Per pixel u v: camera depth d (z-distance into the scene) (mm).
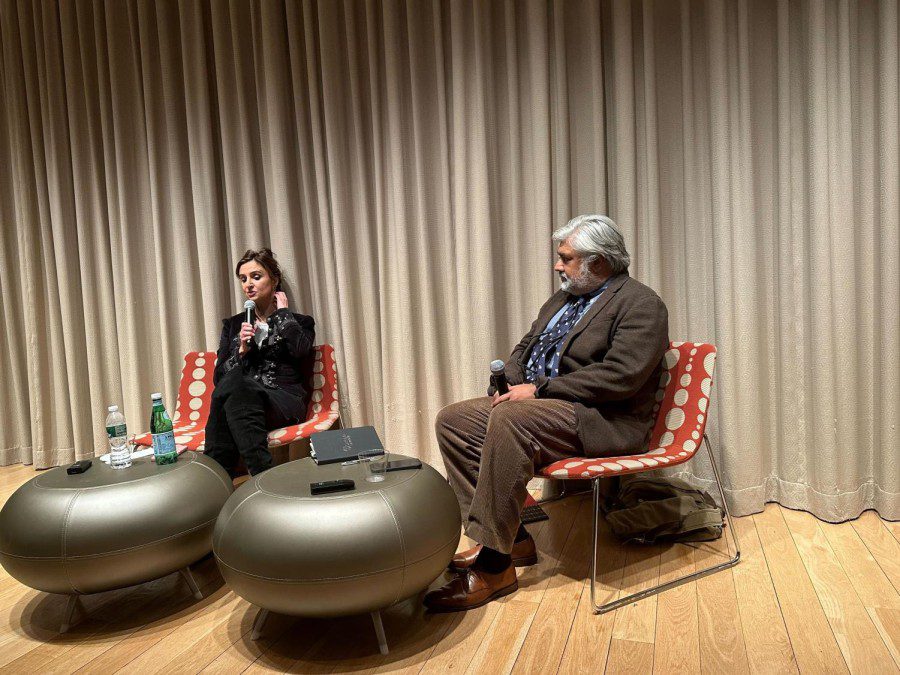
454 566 2322
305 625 2016
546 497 3008
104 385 3697
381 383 3268
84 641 1965
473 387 3051
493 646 1855
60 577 1925
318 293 3293
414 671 1758
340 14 3131
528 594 2139
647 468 2043
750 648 1783
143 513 1983
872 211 2488
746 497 2672
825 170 2469
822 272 2502
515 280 3004
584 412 2184
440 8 2969
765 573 2197
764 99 2607
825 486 2566
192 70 3295
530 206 2949
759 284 2658
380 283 3178
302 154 3221
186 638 1964
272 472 2068
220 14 3242
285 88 3227
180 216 3406
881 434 2539
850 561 2254
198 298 3473
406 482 1926
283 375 2988
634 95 2752
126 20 3428
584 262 2400
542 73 2822
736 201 2578
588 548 2473
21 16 3561
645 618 1961
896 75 2375
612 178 2854
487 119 2918
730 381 2643
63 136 3596
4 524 1998
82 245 3588
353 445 2078
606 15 2812
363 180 3154
